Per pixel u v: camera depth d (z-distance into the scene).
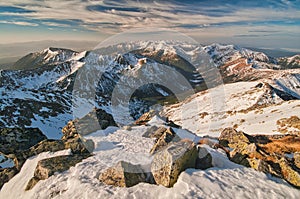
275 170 15.24
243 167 16.09
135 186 13.96
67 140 21.20
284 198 12.95
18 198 15.59
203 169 15.39
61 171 16.48
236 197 12.77
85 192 13.88
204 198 12.56
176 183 13.64
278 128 40.72
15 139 25.45
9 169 19.86
